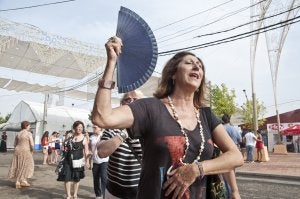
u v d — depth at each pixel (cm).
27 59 1311
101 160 736
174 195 168
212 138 198
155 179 172
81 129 785
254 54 2361
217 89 3769
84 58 1280
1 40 1087
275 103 2753
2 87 1873
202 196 178
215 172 175
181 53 205
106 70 170
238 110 4128
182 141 177
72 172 777
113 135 322
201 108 204
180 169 169
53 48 1206
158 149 175
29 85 1841
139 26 181
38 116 3606
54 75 1591
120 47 177
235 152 187
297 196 879
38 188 967
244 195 892
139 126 178
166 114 184
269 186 1049
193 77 196
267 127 3791
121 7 184
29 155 1007
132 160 315
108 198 328
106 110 166
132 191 315
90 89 1925
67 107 4075
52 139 1842
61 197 836
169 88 204
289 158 2148
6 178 1172
